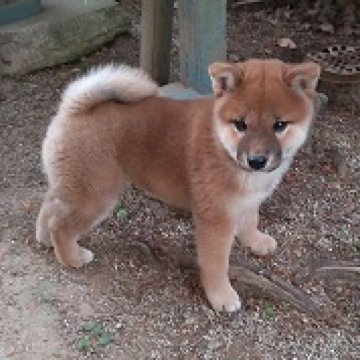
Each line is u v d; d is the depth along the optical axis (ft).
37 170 4.17
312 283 3.49
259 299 3.41
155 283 3.45
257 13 5.79
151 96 3.31
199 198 3.15
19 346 3.12
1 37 4.85
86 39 5.11
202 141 3.10
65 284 3.41
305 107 3.00
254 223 3.56
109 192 3.31
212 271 3.27
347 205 3.97
